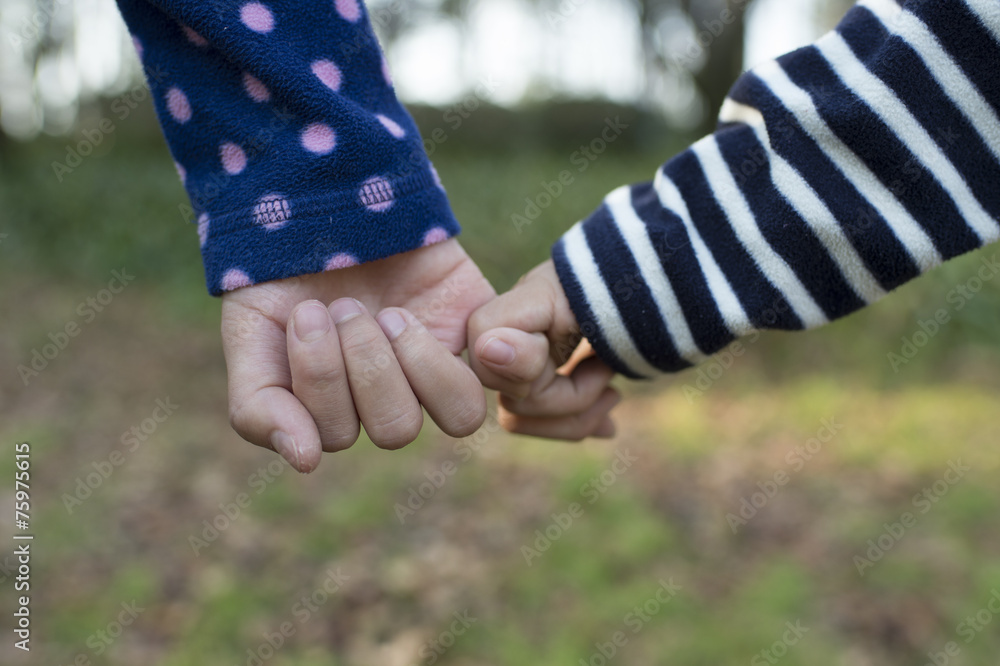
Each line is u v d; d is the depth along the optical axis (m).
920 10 0.67
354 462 2.86
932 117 0.67
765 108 0.73
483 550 2.29
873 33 0.72
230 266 0.68
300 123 0.67
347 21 0.72
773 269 0.72
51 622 1.95
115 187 6.19
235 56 0.66
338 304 0.69
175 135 0.71
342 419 0.68
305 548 2.33
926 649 1.80
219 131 0.68
